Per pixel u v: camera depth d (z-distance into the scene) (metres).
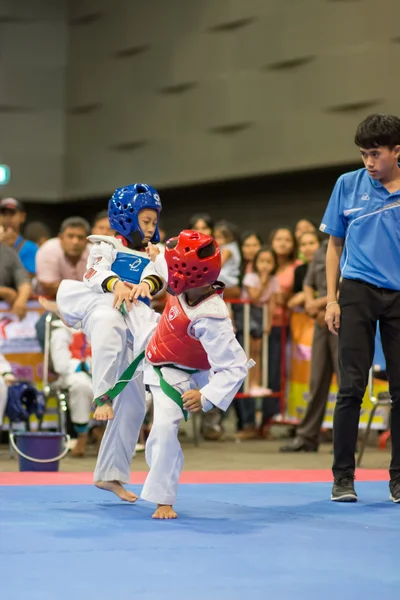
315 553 3.58
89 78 16.42
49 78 16.72
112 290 4.66
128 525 4.16
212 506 4.85
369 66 12.44
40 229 11.76
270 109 13.77
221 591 2.92
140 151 15.71
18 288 8.92
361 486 5.82
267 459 7.99
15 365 8.80
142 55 15.55
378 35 12.33
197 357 4.38
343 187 5.34
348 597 2.87
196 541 3.79
